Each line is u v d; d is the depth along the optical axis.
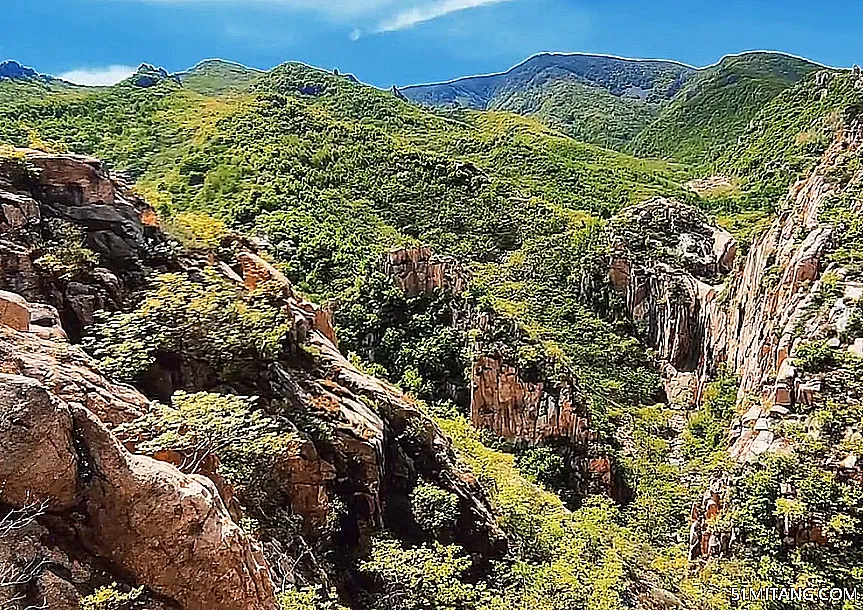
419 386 54.81
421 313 60.38
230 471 18.48
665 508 44.28
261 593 14.41
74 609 11.84
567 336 73.88
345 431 24.12
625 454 53.12
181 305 24.64
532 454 50.09
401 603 20.14
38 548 11.91
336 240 72.19
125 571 12.86
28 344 17.98
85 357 19.55
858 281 46.31
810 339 44.47
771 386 44.41
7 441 11.88
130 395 18.58
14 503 12.02
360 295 61.09
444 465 28.86
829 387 38.88
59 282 24.70
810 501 31.75
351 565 21.33
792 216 64.81
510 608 21.70
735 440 46.09
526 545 27.83
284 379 25.39
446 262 63.66
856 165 60.75
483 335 56.81
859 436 34.88
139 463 13.49
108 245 28.02
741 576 30.53
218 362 23.73
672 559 32.88
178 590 13.16
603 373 70.38
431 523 25.14
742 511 33.16
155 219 31.47
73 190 28.09
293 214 79.69
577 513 36.75
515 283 81.56
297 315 30.66
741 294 69.12
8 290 23.16
